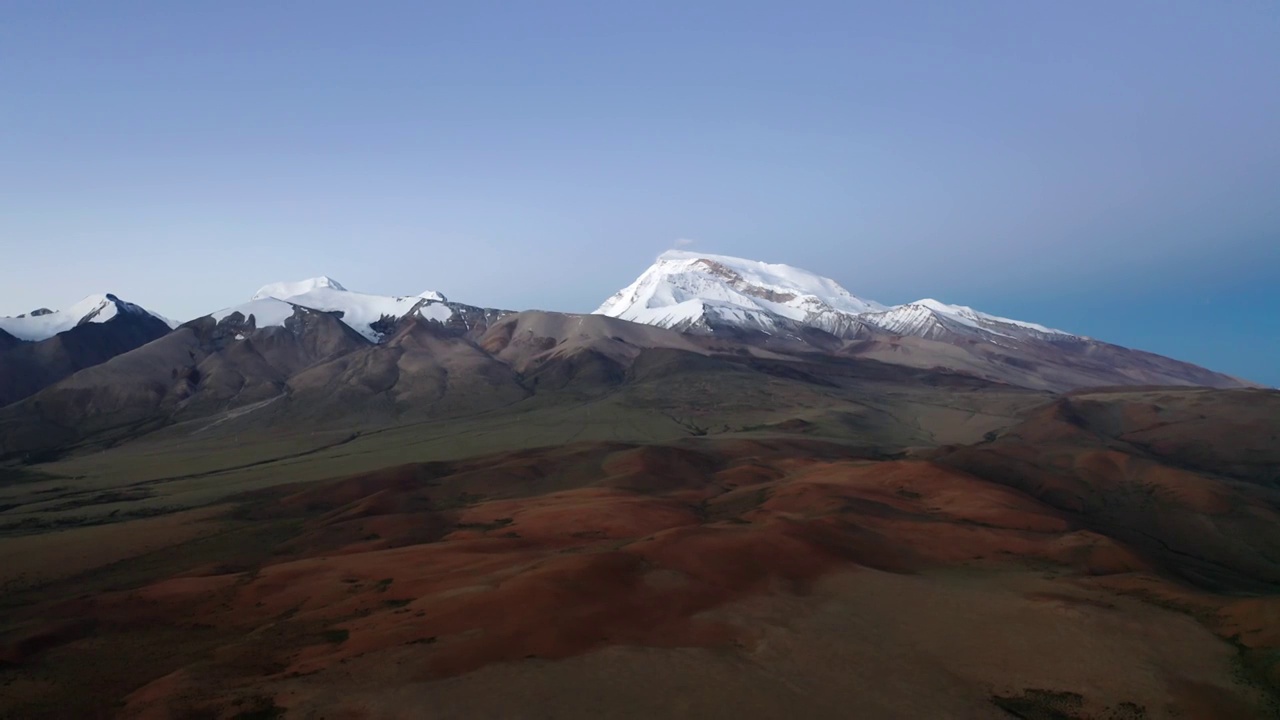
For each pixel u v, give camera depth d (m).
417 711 34.78
